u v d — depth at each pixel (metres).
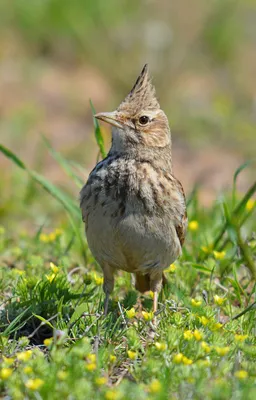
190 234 12.95
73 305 10.34
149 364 8.27
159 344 8.62
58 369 8.16
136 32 25.53
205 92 24.75
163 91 23.94
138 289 10.98
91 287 10.88
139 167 10.03
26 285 10.48
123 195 9.75
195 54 26.33
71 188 17.48
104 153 11.87
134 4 26.98
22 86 24.17
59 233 12.59
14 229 14.70
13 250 12.34
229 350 8.86
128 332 9.06
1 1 26.94
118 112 10.32
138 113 10.28
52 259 12.28
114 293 11.08
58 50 26.38
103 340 9.25
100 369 8.49
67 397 7.67
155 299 10.28
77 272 12.01
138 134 10.23
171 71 24.45
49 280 10.41
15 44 26.28
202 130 22.19
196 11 27.09
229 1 27.44
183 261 11.80
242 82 25.86
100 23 26.34
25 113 22.23
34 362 8.22
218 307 10.40
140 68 24.41
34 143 20.95
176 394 7.92
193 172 19.52
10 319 10.02
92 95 24.09
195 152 20.92
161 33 25.17
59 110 23.12
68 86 24.50
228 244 12.41
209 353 8.70
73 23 26.33
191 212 13.44
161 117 10.45
